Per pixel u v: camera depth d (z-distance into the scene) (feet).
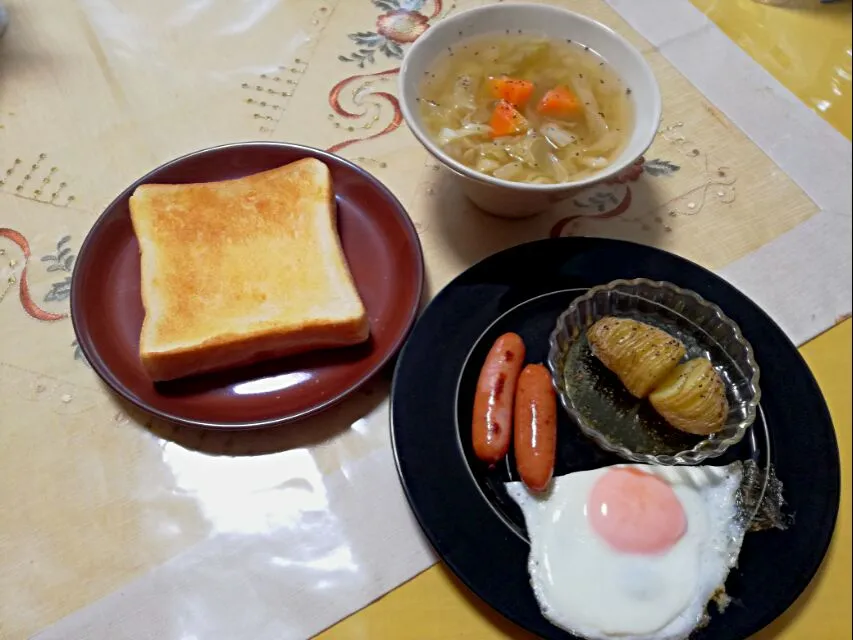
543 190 1.18
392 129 1.62
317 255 1.33
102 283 1.32
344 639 1.04
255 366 1.25
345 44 1.76
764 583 1.05
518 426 1.15
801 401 1.21
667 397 1.17
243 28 1.77
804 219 1.51
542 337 1.29
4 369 1.27
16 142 1.57
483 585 1.03
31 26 1.75
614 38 1.39
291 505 1.15
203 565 1.09
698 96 1.70
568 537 1.09
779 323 1.38
